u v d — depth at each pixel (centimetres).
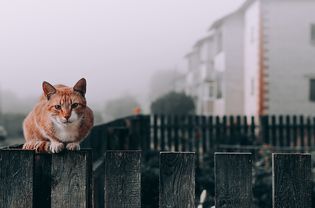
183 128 1689
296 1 2745
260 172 912
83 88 368
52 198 293
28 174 291
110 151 288
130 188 288
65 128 350
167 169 288
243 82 3259
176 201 287
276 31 2741
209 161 1037
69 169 294
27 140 393
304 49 2750
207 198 585
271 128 1819
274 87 2736
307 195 284
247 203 284
